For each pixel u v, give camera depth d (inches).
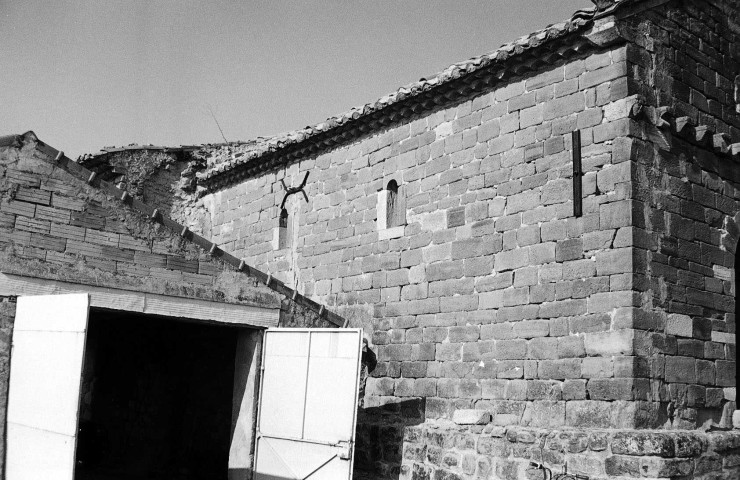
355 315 522.9
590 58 398.6
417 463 442.9
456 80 454.0
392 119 510.6
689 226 398.9
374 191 524.7
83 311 323.6
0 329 364.5
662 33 405.7
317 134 560.7
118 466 608.1
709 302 402.3
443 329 457.1
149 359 622.2
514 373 410.0
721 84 440.1
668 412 369.4
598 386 369.1
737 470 379.6
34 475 336.8
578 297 385.7
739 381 426.6
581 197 391.5
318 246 567.8
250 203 657.0
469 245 448.5
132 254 404.5
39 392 342.0
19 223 372.2
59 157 385.7
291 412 428.5
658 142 389.7
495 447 397.7
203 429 569.3
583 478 354.6
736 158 429.1
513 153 430.3
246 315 444.1
